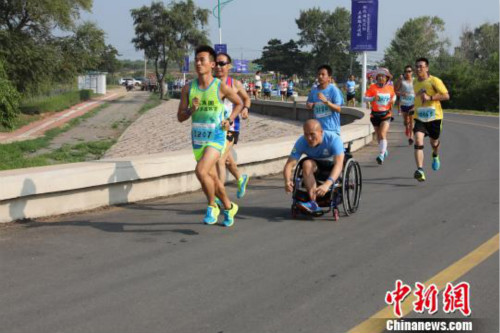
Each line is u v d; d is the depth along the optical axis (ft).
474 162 40.86
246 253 19.93
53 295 16.12
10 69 120.16
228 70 27.71
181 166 30.30
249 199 29.37
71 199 25.96
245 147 34.83
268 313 14.75
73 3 131.23
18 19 126.93
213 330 13.79
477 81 152.46
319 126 23.86
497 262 18.51
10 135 98.89
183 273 17.88
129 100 202.28
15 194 23.54
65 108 159.22
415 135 32.89
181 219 25.00
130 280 17.29
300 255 19.62
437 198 28.66
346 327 13.92
